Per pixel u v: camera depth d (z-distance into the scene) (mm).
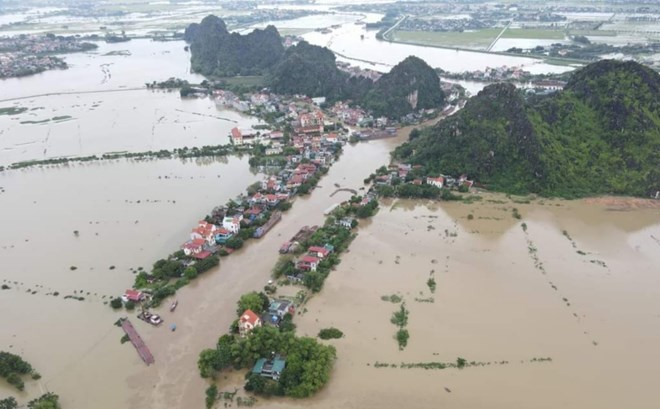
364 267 157000
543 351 120375
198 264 157125
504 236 174625
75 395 110938
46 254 169250
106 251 170250
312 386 108625
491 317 132625
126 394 111062
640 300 138750
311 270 153125
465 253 164125
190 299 143375
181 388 112250
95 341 127812
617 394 107938
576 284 146375
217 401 108500
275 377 112688
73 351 124438
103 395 110875
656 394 107750
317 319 133000
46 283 152875
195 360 120250
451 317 132750
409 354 120000
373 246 169750
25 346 126375
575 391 108812
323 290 145625
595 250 164625
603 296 140625
